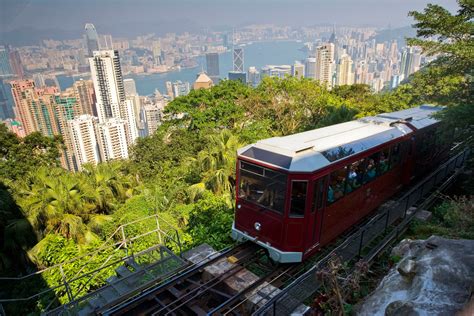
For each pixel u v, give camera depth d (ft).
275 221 27.40
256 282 26.55
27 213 45.60
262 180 27.94
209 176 53.31
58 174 54.65
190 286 27.40
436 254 19.57
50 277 39.50
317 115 83.05
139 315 24.71
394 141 36.81
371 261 28.14
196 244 37.70
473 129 36.58
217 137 56.85
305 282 25.27
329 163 27.58
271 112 86.99
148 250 32.81
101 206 50.62
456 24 40.60
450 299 16.01
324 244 29.86
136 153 82.79
